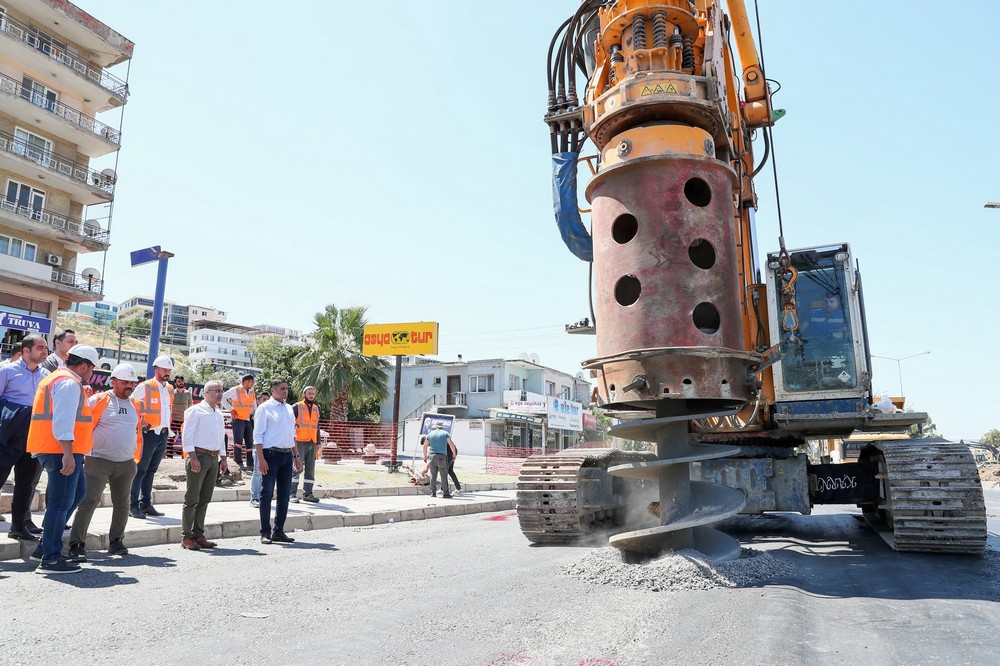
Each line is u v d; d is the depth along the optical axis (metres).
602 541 7.52
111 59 35.81
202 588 4.82
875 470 7.20
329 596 4.55
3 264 29.84
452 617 3.96
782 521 9.93
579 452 8.06
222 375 64.38
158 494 10.38
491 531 8.94
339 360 33.91
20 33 31.20
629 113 5.62
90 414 5.95
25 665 3.05
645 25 5.84
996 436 76.38
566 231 6.78
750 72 8.47
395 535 8.45
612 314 5.37
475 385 50.16
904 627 3.73
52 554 5.41
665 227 5.25
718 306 5.21
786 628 3.63
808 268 7.41
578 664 3.09
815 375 7.17
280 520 7.57
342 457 29.12
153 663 3.10
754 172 8.02
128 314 152.12
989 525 10.26
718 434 8.06
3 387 6.30
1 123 30.67
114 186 34.91
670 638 3.49
